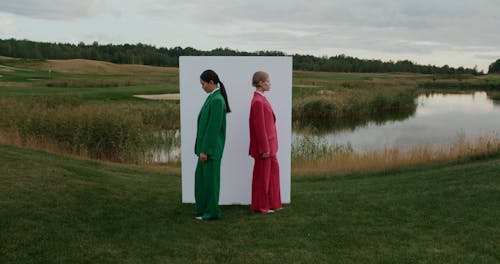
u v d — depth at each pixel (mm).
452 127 28234
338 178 11094
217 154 6191
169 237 5574
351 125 29516
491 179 8516
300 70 114438
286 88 7094
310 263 4820
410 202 7297
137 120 15812
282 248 5250
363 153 15406
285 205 7238
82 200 6973
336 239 5566
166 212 6734
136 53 120750
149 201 7371
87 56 116062
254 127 6508
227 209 6957
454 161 12789
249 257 4965
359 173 11727
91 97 30047
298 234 5754
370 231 5871
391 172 11836
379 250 5180
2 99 18703
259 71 6621
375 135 24906
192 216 6535
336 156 14477
